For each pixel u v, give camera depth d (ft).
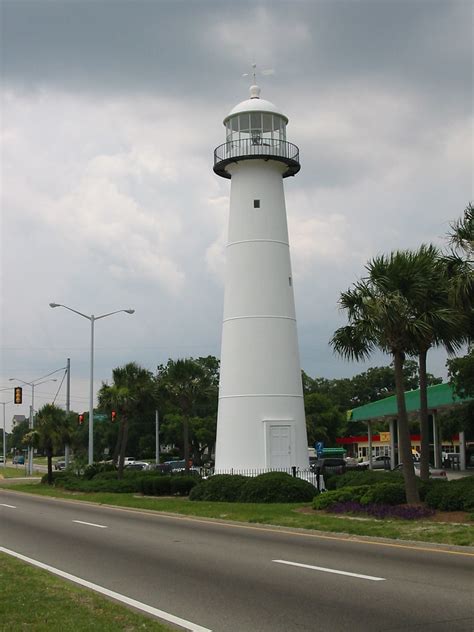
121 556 53.57
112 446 323.78
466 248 79.87
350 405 371.35
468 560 49.39
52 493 140.26
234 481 102.68
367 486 82.89
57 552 56.18
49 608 35.19
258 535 66.13
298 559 50.65
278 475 100.07
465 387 139.13
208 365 293.64
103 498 118.52
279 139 123.65
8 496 138.31
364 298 79.82
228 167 125.18
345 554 52.90
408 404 175.94
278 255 122.21
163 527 74.49
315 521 72.38
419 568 46.06
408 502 76.89
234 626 32.04
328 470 146.72
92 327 157.69
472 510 69.41
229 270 122.93
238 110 123.65
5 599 37.35
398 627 31.24
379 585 40.47
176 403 171.32
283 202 125.49
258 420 117.08
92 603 36.37
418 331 77.77
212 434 272.31
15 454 497.05
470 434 189.78
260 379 117.91
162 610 35.37
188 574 45.37
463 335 86.38
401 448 78.43
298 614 34.04
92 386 158.20
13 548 58.80
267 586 40.93
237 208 123.44
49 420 175.52
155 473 152.87
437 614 33.53
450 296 78.02
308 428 285.02
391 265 80.59
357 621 32.45
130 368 158.92
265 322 119.34
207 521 81.05
